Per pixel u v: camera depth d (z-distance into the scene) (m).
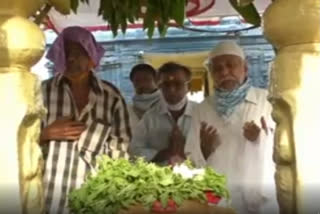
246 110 2.32
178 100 2.61
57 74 2.13
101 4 1.73
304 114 0.82
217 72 2.38
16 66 0.84
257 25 1.41
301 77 0.83
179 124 2.56
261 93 2.38
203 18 3.03
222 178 1.30
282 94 0.84
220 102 2.36
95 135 2.04
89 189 1.28
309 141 0.81
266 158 2.25
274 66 0.86
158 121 2.55
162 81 2.66
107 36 3.76
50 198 1.91
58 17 2.65
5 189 0.81
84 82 2.11
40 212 0.87
